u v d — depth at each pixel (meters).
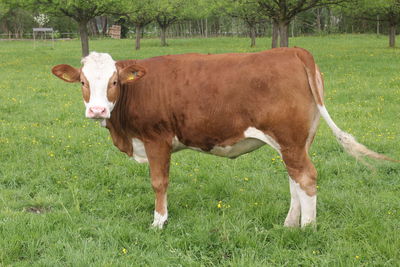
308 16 66.94
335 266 4.26
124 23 69.75
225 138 4.95
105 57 4.91
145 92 5.09
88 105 4.81
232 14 36.47
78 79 5.00
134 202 6.10
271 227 5.32
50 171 7.35
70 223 5.32
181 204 6.07
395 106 12.00
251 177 7.14
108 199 6.33
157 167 5.27
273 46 30.88
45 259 4.45
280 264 4.41
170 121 5.08
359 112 11.37
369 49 30.92
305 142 4.77
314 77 4.61
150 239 4.91
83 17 26.39
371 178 6.85
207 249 4.75
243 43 43.47
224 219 5.35
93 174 7.27
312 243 4.76
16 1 24.11
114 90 4.91
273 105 4.62
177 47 39.88
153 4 36.19
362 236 4.85
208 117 4.88
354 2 24.42
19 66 23.89
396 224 5.17
